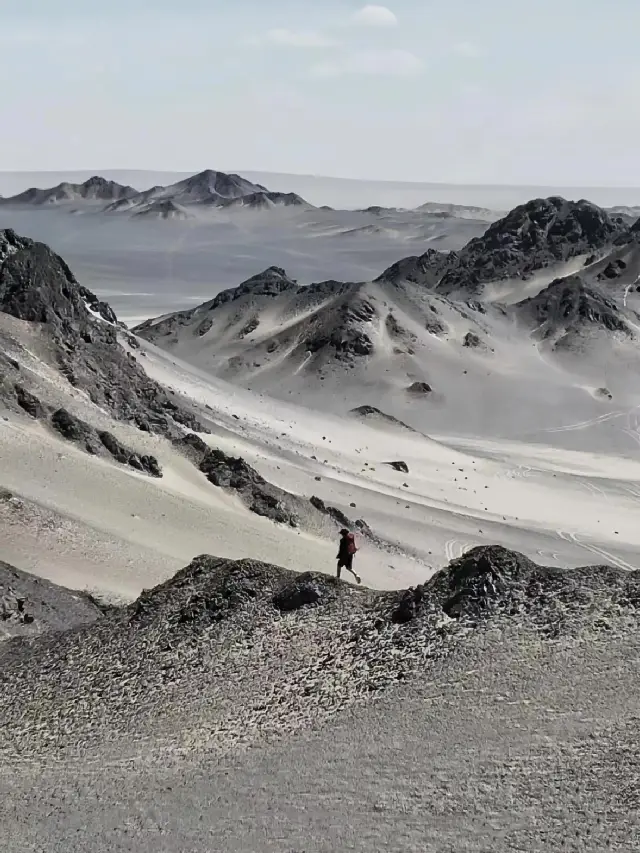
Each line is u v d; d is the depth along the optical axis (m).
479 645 25.05
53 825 20.70
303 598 29.61
